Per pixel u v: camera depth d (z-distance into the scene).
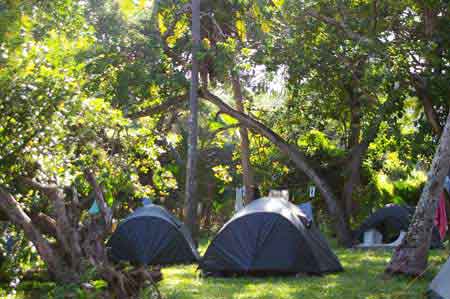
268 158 26.00
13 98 8.14
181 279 12.82
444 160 12.25
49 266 9.21
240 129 24.47
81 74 10.38
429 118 20.59
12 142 8.41
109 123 9.66
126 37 19.61
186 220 19.41
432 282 10.70
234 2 20.61
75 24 11.19
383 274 12.76
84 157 9.61
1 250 10.11
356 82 20.42
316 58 19.97
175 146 24.53
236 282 12.41
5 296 9.52
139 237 15.15
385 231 19.48
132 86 19.38
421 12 20.73
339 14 20.45
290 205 14.06
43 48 8.36
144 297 9.82
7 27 8.25
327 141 24.70
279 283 12.19
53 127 8.45
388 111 20.33
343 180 23.73
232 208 27.48
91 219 10.20
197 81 19.69
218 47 19.78
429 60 19.83
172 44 21.73
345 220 21.20
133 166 11.07
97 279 9.39
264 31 20.80
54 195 9.48
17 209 8.88
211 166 26.38
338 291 11.34
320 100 22.80
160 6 20.95
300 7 20.45
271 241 12.98
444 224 17.16
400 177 29.11
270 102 29.53
